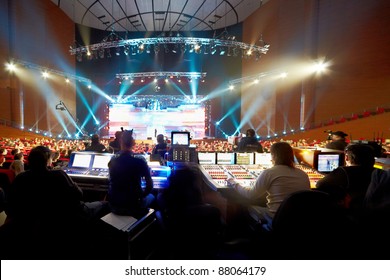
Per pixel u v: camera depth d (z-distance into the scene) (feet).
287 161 7.55
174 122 59.98
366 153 6.92
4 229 6.54
